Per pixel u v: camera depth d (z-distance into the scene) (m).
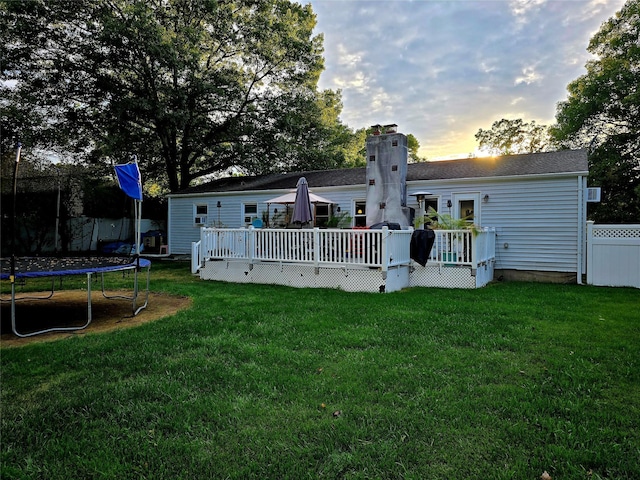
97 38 15.27
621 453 2.25
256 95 20.33
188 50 16.47
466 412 2.75
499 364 3.71
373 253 8.12
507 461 2.21
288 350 4.16
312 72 21.25
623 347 4.16
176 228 17.92
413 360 3.83
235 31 18.78
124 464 2.21
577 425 2.57
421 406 2.86
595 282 9.33
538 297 7.33
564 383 3.23
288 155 20.95
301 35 20.56
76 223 16.72
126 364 3.79
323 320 5.49
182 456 2.29
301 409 2.84
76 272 5.42
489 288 8.58
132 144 18.58
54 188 15.27
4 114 15.34
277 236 9.35
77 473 2.15
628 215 17.84
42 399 3.03
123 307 6.89
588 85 18.44
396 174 10.65
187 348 4.29
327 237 8.70
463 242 8.67
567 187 9.81
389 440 2.42
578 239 9.66
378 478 2.07
